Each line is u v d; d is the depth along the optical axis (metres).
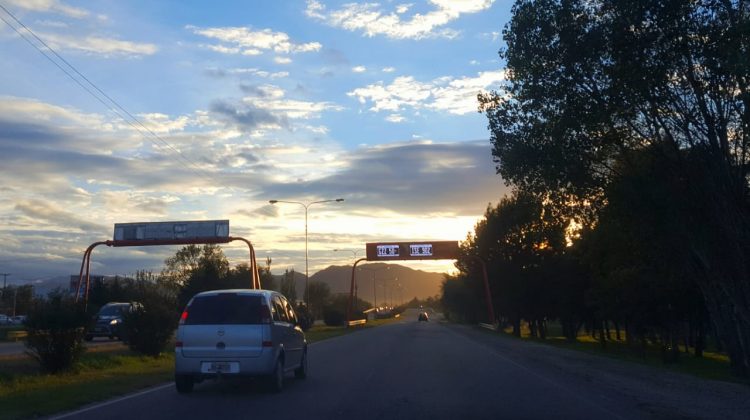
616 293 42.53
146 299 27.42
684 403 15.15
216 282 47.34
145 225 50.09
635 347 50.62
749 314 24.86
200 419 12.27
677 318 41.94
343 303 93.44
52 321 19.86
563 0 23.64
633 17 21.83
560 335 87.50
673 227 25.39
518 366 24.06
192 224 49.91
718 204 24.61
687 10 21.53
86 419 12.18
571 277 64.50
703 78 22.36
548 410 13.66
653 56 22.59
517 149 26.39
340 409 13.48
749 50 18.64
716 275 25.84
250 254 49.25
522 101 26.38
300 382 18.22
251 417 12.52
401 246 70.56
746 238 24.30
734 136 24.33
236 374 15.42
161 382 18.25
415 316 192.62
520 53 24.62
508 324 93.81
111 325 39.41
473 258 69.94
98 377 18.89
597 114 24.16
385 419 12.39
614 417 12.94
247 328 15.54
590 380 19.64
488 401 14.81
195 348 15.54
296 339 17.98
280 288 84.00
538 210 30.59
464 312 100.69
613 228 35.28
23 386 16.39
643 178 25.02
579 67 23.98
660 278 38.28
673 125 24.77
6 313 112.56
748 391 18.03
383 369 22.00
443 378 19.42
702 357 44.81
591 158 26.38
